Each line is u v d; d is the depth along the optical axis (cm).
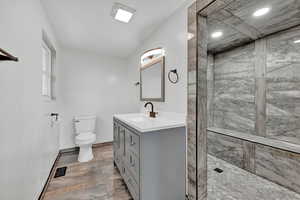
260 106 234
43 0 155
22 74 112
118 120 214
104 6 167
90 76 319
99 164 242
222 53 298
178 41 169
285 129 205
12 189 97
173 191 148
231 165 234
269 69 222
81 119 292
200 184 137
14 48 100
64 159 261
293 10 158
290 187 167
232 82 279
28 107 124
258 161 200
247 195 162
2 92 86
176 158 150
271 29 204
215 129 288
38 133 149
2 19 86
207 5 120
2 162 86
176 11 172
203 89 138
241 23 188
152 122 165
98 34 236
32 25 133
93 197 160
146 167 135
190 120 143
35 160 140
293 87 197
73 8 170
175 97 176
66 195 163
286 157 171
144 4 162
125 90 356
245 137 227
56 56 250
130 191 158
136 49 301
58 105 279
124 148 183
